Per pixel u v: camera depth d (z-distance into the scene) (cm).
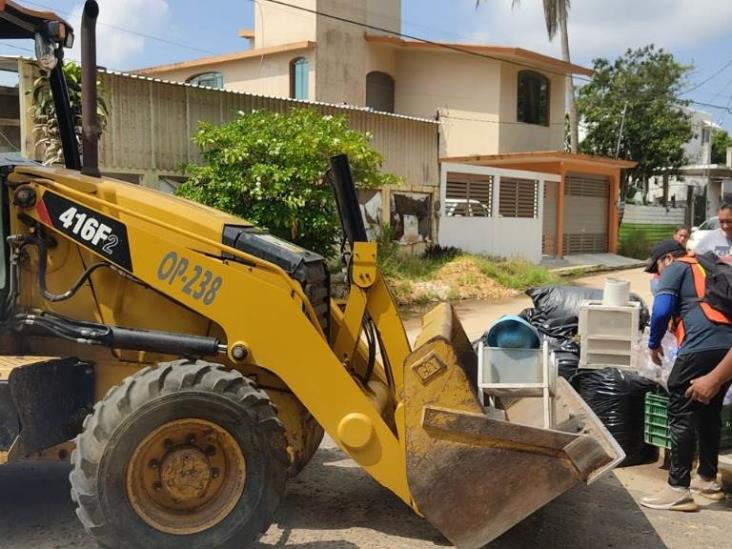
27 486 511
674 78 3084
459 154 2541
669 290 512
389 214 1781
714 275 504
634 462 608
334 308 495
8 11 453
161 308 454
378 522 467
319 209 1170
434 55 2556
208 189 1177
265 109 1491
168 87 1315
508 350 461
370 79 2588
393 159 1806
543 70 2580
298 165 1147
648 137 3072
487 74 2469
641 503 521
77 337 427
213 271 420
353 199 467
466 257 1825
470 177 2008
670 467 526
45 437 411
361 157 1220
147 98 1284
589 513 504
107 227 429
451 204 1975
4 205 443
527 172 2150
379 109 2628
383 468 409
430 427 390
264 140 1149
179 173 1339
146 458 381
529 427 385
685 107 3484
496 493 388
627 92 3095
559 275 2020
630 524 486
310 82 2395
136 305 455
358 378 479
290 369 414
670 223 3177
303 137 1159
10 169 445
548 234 2359
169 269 424
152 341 425
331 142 1178
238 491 389
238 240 443
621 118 3036
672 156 3103
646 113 3064
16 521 452
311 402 413
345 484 536
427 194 1892
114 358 452
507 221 2098
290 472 451
